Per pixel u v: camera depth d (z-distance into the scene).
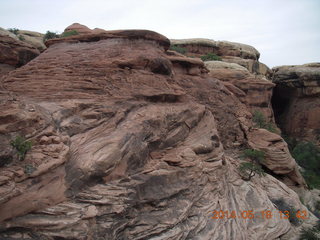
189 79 23.36
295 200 19.94
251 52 54.06
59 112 10.20
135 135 11.37
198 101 22.88
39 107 9.56
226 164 17.88
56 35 36.97
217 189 14.69
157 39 18.22
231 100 27.45
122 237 9.09
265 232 14.43
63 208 7.96
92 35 17.38
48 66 14.33
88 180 8.93
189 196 12.44
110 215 8.73
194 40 50.56
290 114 49.62
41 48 33.22
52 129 9.09
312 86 45.56
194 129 16.97
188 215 11.70
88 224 8.11
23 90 12.21
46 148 8.40
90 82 13.29
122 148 10.33
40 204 7.56
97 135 10.56
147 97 14.43
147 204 10.56
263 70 48.78
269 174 24.56
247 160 23.84
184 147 14.70
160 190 11.20
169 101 16.20
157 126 13.23
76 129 10.20
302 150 41.00
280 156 24.12
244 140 26.19
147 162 12.05
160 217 10.51
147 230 9.79
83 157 9.15
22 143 7.69
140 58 15.30
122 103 12.85
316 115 45.19
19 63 23.83
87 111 11.17
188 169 13.27
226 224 12.73
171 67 17.94
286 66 52.50
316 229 17.41
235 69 37.16
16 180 7.18
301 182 25.77
